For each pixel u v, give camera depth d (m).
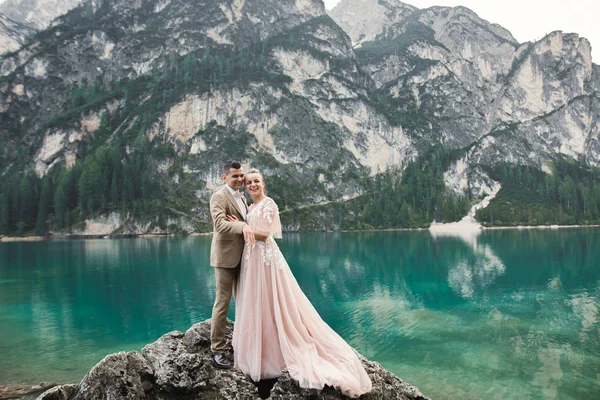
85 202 153.00
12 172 180.00
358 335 26.41
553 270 53.91
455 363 21.25
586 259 64.25
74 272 55.31
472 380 19.05
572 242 96.88
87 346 24.34
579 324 28.67
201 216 172.00
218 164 191.88
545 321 29.52
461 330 27.39
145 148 186.62
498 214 190.50
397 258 70.94
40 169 184.12
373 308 34.09
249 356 5.45
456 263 62.78
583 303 35.09
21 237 138.25
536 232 143.25
